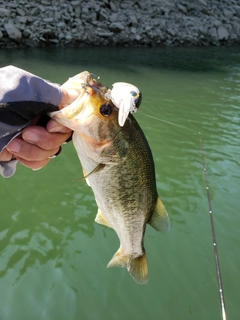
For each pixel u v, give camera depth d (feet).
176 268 2.43
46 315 2.04
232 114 5.64
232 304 2.19
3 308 2.04
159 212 1.22
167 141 4.37
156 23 11.63
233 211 3.06
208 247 2.63
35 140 0.89
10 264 2.33
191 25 12.28
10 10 9.43
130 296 2.20
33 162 0.96
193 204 3.12
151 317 2.09
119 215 1.13
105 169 1.05
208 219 2.93
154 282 2.32
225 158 4.04
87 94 0.97
